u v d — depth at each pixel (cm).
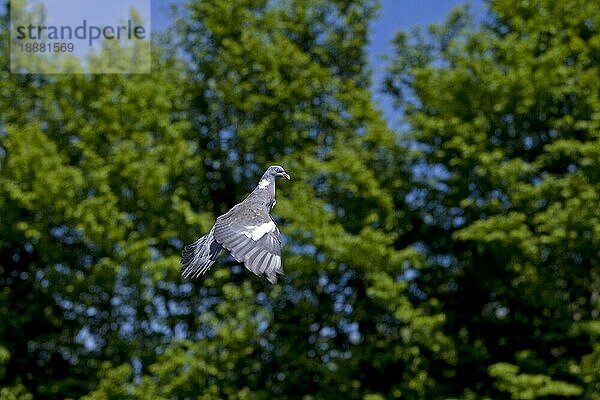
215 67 2830
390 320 2620
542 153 2644
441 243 2680
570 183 2456
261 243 819
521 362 2442
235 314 2475
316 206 2467
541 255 2520
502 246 2458
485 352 2509
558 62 2528
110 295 2575
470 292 2705
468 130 2552
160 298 2673
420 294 2700
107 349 2572
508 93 2533
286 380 2534
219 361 2458
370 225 2592
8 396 2448
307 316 2578
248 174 2789
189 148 2644
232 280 2753
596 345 2347
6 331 2594
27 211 2578
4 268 2730
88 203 2419
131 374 2550
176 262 2450
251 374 2564
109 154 2592
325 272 2509
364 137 2617
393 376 2616
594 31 2673
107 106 2564
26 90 2723
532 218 2531
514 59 2569
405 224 2625
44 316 2647
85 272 2633
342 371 2455
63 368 2688
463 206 2570
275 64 2717
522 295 2494
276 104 2747
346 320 2595
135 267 2442
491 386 2608
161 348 2544
